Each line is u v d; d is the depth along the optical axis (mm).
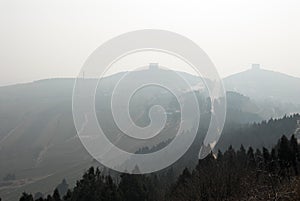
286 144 34344
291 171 31734
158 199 31641
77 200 28984
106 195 28625
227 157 33188
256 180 28469
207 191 28641
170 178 36719
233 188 28344
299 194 23094
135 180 30188
